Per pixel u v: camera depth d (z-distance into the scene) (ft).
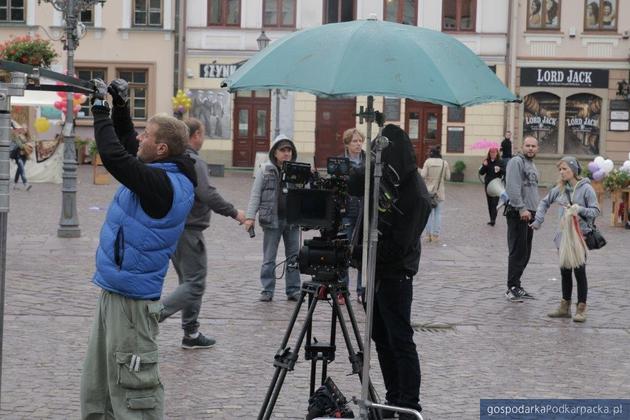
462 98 22.13
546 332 41.65
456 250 69.82
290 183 25.67
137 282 21.63
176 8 154.51
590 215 44.04
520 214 48.42
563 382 33.01
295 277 46.91
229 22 155.33
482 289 52.49
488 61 152.35
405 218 26.48
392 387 28.58
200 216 34.86
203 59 155.53
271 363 34.53
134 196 21.72
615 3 150.30
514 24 150.61
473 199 117.60
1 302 22.30
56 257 59.31
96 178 117.60
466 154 152.15
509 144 139.33
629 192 89.15
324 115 155.22
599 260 65.92
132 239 21.56
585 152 152.25
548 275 58.23
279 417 27.96
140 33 155.33
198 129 34.47
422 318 44.04
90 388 22.38
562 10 150.82
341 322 25.38
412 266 27.02
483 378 33.30
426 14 153.79
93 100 21.47
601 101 151.53
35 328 38.96
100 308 22.07
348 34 22.65
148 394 21.95
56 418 27.22
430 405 29.73
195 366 33.76
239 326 40.75
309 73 22.03
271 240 46.39
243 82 22.48
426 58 22.33
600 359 36.70
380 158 24.26
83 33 68.44
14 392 29.73
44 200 95.91
